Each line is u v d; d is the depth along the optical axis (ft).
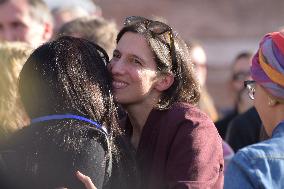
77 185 13.17
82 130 13.53
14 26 24.07
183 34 52.08
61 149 13.32
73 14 30.48
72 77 13.99
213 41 51.88
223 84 51.26
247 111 22.63
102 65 14.56
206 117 15.21
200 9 52.03
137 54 15.26
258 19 51.72
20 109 14.80
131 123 15.92
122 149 14.33
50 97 13.84
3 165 13.33
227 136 22.84
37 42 24.36
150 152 15.17
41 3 24.61
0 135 14.33
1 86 14.88
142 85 15.30
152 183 14.94
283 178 13.08
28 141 13.50
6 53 15.37
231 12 52.03
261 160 13.14
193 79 15.79
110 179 13.78
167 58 15.47
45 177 13.20
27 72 14.12
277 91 13.62
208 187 14.46
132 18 15.65
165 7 51.93
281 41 13.62
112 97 14.47
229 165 13.30
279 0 51.60
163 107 15.35
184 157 14.60
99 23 20.06
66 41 14.46
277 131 13.65
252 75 13.98
